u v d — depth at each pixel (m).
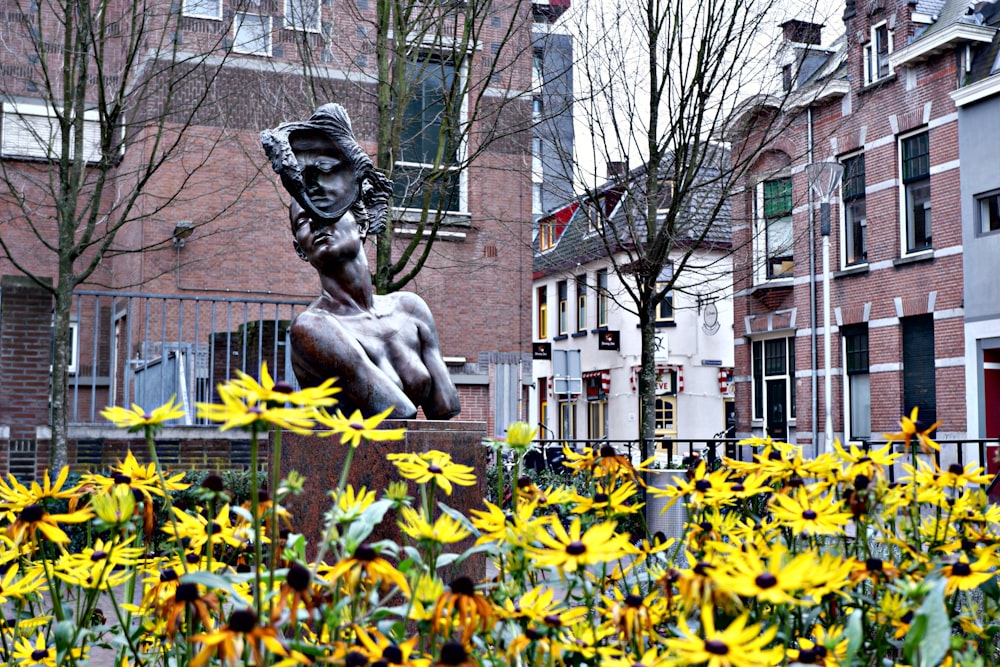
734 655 1.50
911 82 21.42
